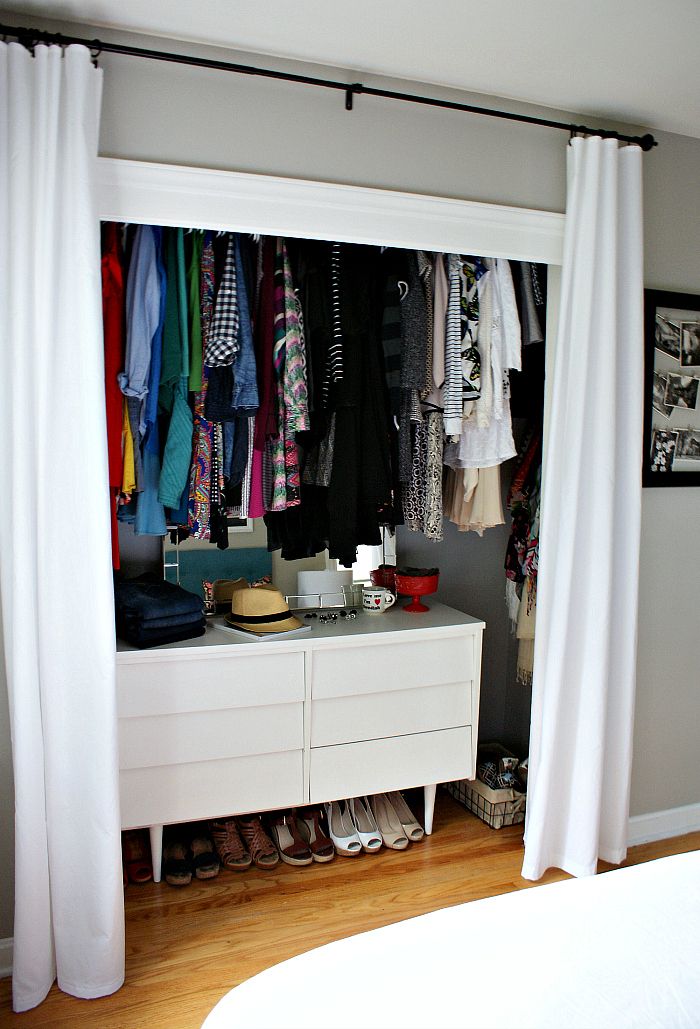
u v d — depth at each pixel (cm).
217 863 262
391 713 273
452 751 284
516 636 318
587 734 260
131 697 238
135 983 209
